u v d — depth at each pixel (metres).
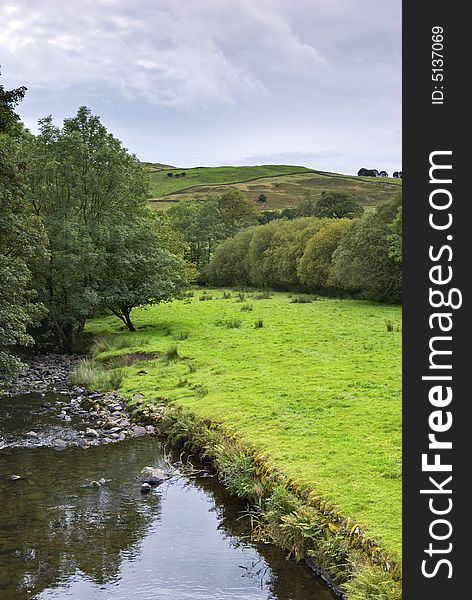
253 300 45.62
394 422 13.46
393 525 8.72
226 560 9.56
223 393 17.75
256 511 11.36
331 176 165.25
